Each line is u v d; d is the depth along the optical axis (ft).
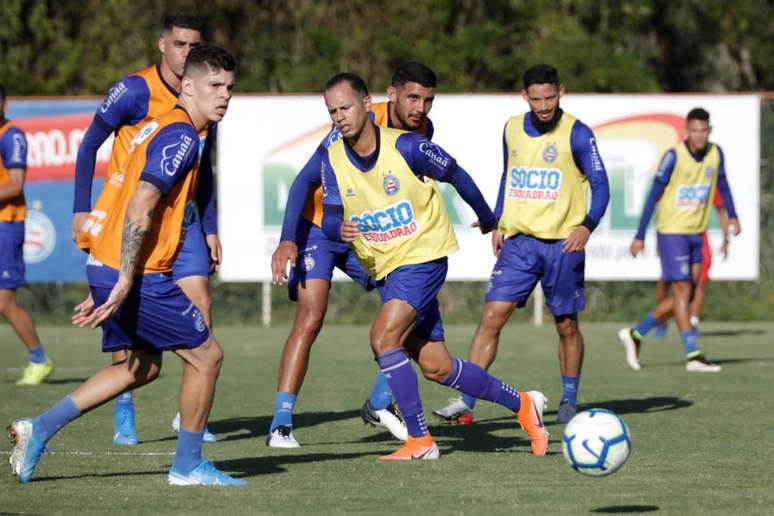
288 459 83.15
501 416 106.83
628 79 258.16
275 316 211.82
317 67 256.93
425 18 260.83
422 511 65.16
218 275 200.03
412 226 79.71
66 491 70.79
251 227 191.83
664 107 191.93
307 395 122.42
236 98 191.21
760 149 206.28
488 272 191.01
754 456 84.28
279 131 191.62
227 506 66.39
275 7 265.75
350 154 79.46
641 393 122.42
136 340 69.97
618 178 192.24
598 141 192.03
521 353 163.22
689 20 283.79
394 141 79.15
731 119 192.24
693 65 286.66
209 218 91.86
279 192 192.03
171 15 89.56
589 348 170.71
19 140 128.57
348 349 169.17
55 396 121.70
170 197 68.44
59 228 190.60
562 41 259.80
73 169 190.08
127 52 257.96
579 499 68.64
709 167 145.48
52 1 257.96
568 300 101.19
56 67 255.29
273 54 263.70
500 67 258.37
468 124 189.88
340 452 86.48
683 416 105.50
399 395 81.61
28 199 190.08
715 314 212.64
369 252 80.84
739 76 288.10
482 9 265.75
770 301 211.61
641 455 84.69
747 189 192.24
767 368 146.00
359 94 78.02
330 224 81.15
